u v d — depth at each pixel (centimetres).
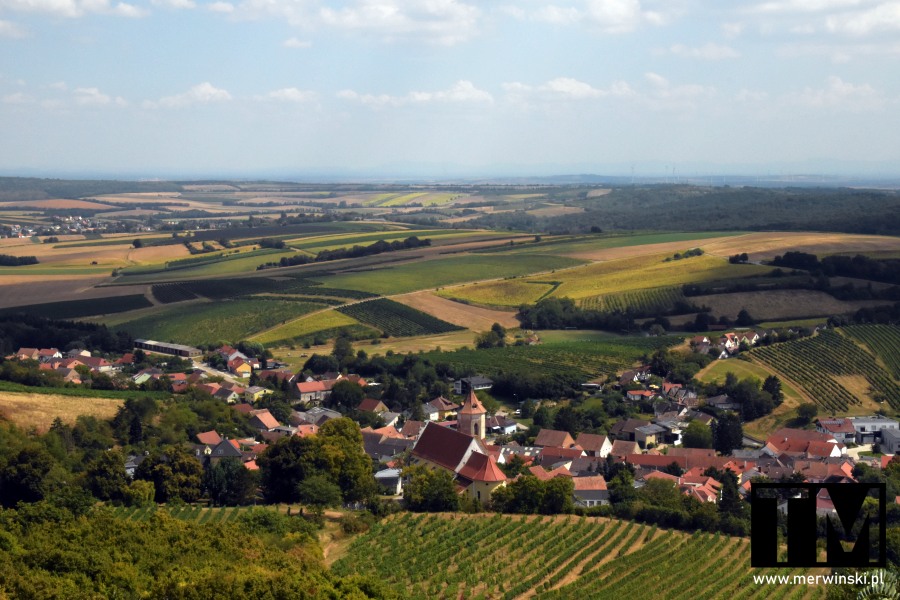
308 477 14875
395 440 19262
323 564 11512
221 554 10950
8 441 16150
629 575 11312
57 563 10038
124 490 14825
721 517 13150
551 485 14188
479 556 12112
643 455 18525
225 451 17438
